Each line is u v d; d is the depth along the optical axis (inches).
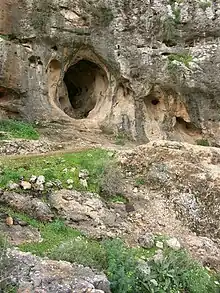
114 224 398.3
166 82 694.5
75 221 387.9
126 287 287.9
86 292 260.5
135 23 694.5
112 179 450.0
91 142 626.2
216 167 516.1
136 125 699.4
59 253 307.0
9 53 609.9
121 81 700.7
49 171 436.8
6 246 296.2
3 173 417.7
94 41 679.7
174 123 722.2
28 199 388.8
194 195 466.3
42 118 633.6
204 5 710.5
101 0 680.4
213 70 696.4
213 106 704.4
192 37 708.7
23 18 636.7
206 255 399.2
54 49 660.7
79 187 429.4
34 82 637.9
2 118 614.5
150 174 476.7
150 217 427.8
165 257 347.3
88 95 759.1
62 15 658.2
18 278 266.7
